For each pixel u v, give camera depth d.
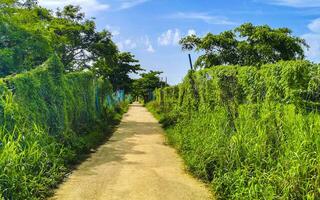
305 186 6.29
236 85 9.63
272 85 7.97
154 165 10.98
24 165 8.06
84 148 12.71
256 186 6.77
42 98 11.08
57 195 7.99
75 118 14.89
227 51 26.42
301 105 7.32
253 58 25.20
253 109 8.56
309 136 6.70
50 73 12.51
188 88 15.38
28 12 17.89
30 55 15.21
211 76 11.90
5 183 7.11
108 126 20.97
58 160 9.83
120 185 8.79
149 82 72.50
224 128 9.60
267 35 24.66
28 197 7.28
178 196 8.03
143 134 18.34
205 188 8.62
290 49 24.88
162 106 33.66
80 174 9.75
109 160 11.62
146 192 8.28
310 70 7.40
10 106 8.70
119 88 57.19
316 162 6.38
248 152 8.08
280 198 6.32
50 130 11.37
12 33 14.52
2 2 16.50
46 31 17.44
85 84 17.77
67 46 29.02
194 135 11.99
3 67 13.86
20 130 8.94
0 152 7.70
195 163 9.95
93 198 7.84
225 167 8.42
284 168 6.82
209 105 12.08
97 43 30.44
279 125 7.50
